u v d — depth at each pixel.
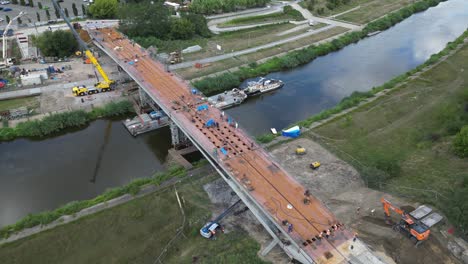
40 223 99.88
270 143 133.00
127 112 158.62
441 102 154.62
